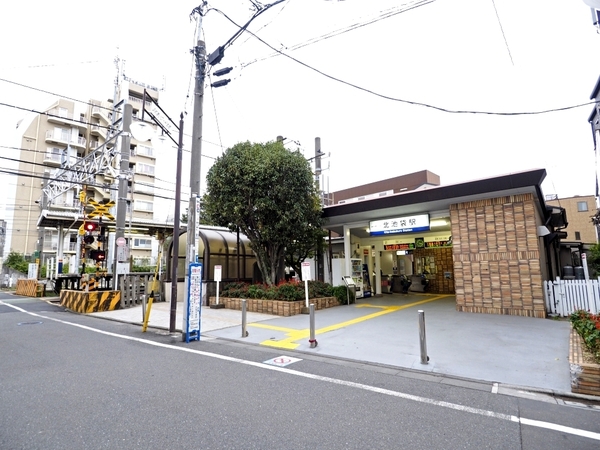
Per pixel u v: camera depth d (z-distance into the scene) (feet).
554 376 16.65
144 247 142.92
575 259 79.51
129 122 52.34
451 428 11.74
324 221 48.14
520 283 34.24
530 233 34.06
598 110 41.09
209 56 32.91
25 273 101.30
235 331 29.01
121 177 51.03
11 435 11.18
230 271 51.26
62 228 72.90
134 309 43.93
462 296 37.45
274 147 43.09
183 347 24.04
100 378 17.06
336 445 10.59
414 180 100.89
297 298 38.75
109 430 11.54
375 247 62.03
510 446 10.57
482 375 17.15
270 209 40.29
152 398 14.38
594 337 16.46
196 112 31.32
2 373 17.84
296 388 15.66
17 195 120.98
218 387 15.75
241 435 11.21
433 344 23.29
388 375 17.60
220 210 41.86
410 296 55.57
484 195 35.63
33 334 28.60
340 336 26.22
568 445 10.64
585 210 106.73
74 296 44.86
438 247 60.29
